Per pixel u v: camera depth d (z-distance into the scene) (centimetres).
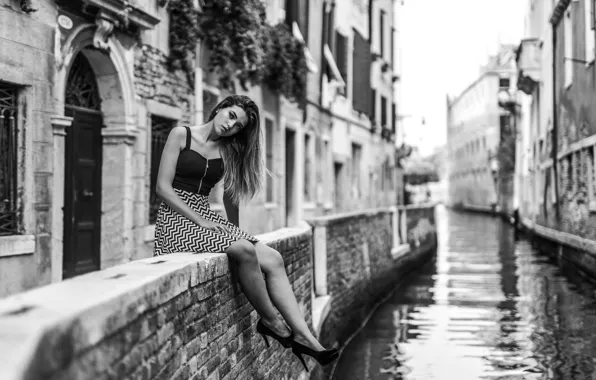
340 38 2255
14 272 685
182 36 1025
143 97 935
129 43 888
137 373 278
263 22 1361
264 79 1447
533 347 926
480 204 6731
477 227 4150
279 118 1611
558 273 1800
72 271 832
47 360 191
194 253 421
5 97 688
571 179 2034
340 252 1082
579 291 1449
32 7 688
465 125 7725
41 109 717
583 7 1777
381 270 1433
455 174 8606
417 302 1353
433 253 2441
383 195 3027
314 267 972
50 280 738
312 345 445
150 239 958
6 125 691
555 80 2270
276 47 1464
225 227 451
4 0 659
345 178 2344
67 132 826
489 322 1114
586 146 1719
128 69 887
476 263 2109
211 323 393
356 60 2439
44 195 726
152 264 350
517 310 1226
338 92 2180
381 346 960
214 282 400
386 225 1570
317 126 1986
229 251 431
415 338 1005
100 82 876
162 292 308
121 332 261
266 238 590
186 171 459
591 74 1672
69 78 833
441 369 822
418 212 2197
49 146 731
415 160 5938
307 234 753
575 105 1905
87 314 225
